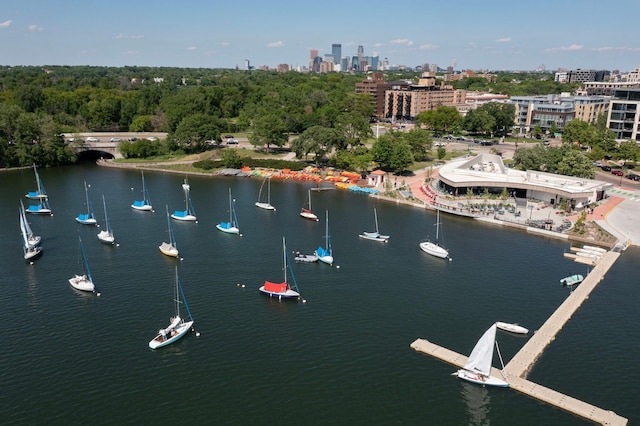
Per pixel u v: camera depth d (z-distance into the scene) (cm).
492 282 12562
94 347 9681
